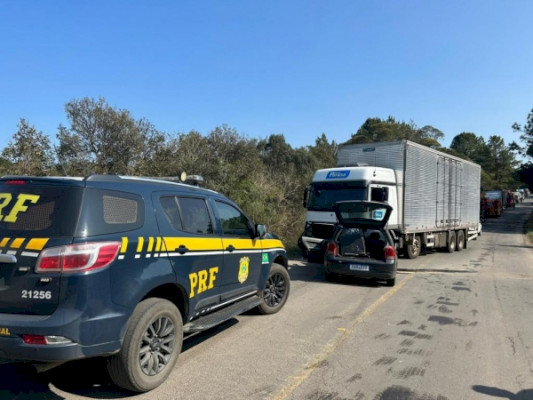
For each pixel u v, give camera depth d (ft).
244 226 20.03
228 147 69.82
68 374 14.43
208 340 18.29
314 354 16.75
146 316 12.89
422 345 18.08
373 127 219.61
